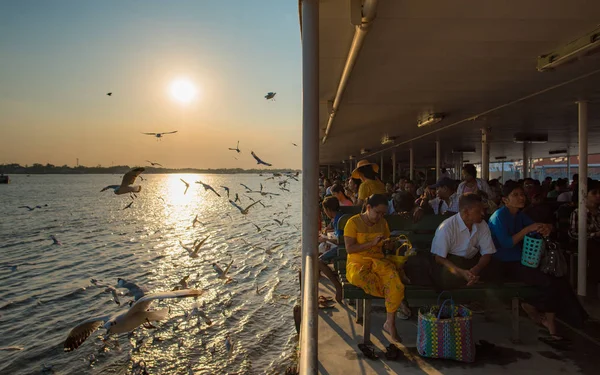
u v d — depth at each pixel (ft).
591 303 18.39
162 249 62.80
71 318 33.14
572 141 49.83
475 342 14.43
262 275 43.34
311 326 8.13
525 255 14.33
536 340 14.49
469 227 14.37
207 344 26.71
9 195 237.45
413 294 13.99
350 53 15.69
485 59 17.25
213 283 40.88
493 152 70.95
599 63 17.13
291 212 121.08
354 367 12.87
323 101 25.99
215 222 99.60
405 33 14.34
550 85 21.48
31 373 24.30
